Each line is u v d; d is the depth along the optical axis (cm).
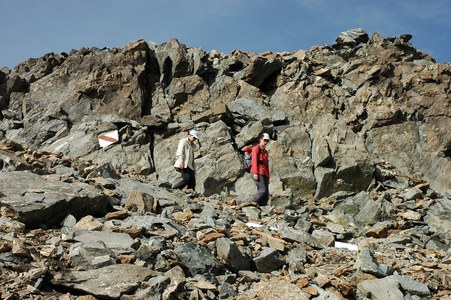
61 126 2370
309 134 2309
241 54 2827
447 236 1653
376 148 2327
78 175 1606
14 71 2780
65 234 964
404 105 2508
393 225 1673
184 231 1145
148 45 2750
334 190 2016
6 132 2386
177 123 2359
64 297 762
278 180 2039
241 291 916
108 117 2377
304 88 2561
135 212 1247
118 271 840
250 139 2244
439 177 2211
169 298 793
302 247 1182
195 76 2588
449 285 1041
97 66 2567
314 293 908
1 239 889
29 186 1122
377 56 2794
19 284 761
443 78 2575
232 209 1614
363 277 1002
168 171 2169
